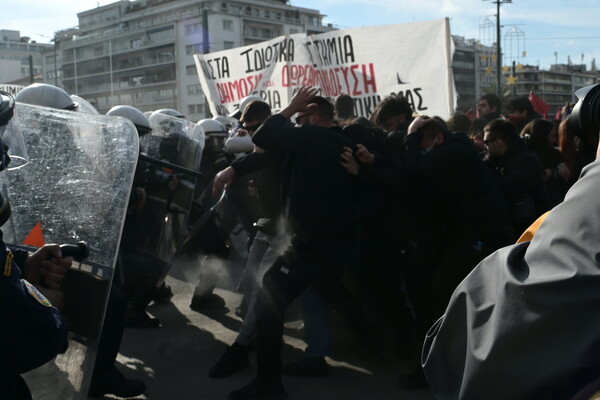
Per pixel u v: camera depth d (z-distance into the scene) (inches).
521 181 149.6
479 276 44.0
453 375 44.4
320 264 127.8
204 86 329.7
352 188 132.3
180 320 186.7
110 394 131.8
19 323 53.5
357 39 244.4
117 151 80.7
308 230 127.9
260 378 128.9
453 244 136.6
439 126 135.3
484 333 40.8
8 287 53.3
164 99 3907.5
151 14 4121.6
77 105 148.3
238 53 306.7
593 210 37.9
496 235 132.7
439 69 223.6
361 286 153.6
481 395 39.4
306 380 140.8
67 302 74.8
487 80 4586.6
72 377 75.1
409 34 230.2
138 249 145.8
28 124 82.2
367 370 146.9
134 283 148.3
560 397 36.0
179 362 153.2
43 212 81.0
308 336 143.4
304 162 128.6
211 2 3750.0
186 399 131.7
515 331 37.8
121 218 78.3
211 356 157.2
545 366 36.3
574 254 37.1
